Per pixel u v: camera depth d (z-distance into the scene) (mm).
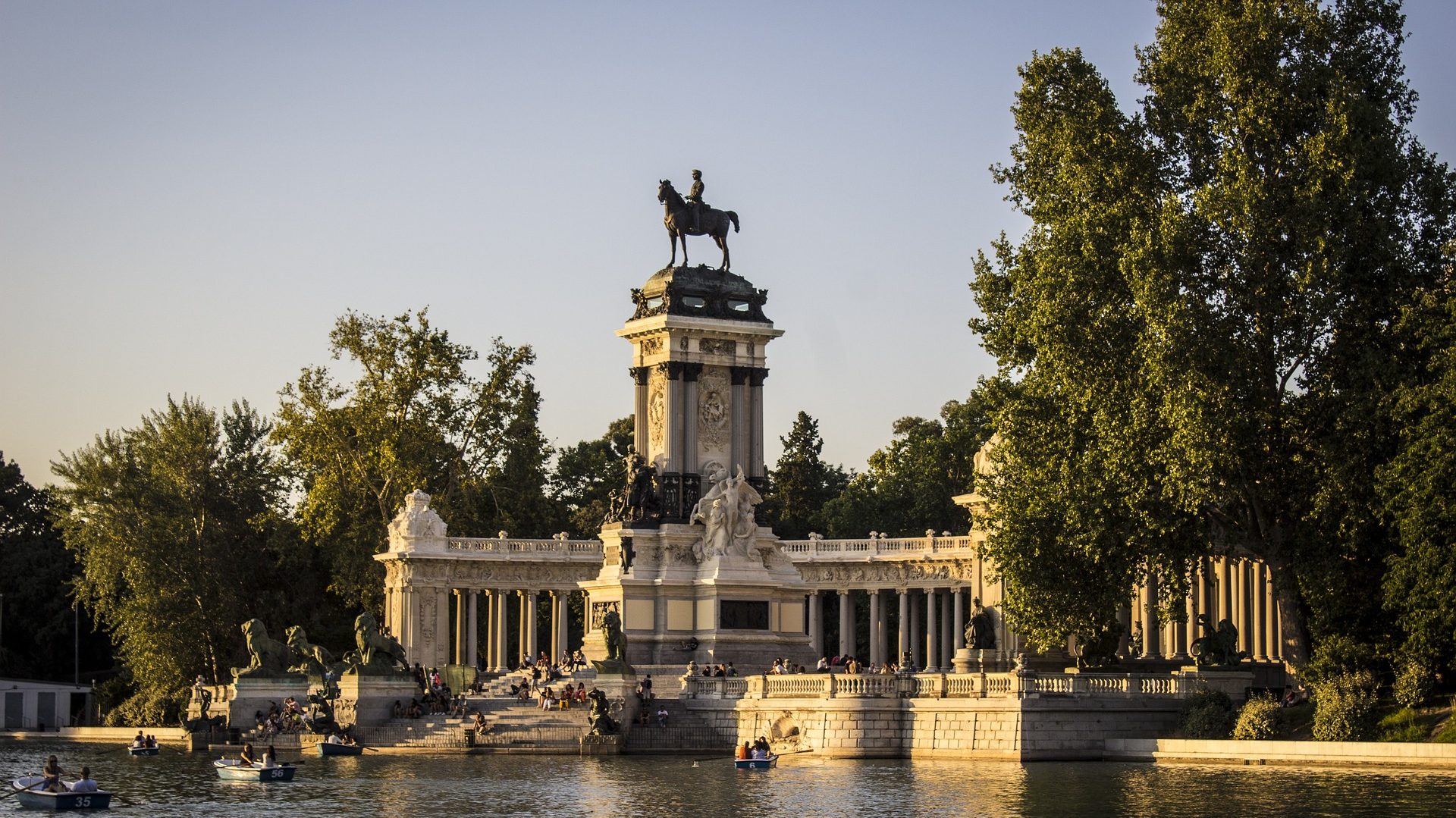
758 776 111188
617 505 158875
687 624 154875
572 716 138125
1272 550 120688
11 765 134625
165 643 185000
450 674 159000
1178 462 114062
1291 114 118375
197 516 191750
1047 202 124750
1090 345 120125
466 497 192625
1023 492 124375
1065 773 108062
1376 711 111812
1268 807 89250
